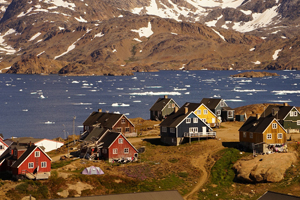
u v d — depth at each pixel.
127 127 179.12
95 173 125.62
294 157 133.25
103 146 145.50
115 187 118.88
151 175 128.12
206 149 152.75
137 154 147.25
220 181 125.44
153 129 195.75
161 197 83.38
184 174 130.00
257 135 145.62
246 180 123.69
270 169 123.69
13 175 123.81
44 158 125.19
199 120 166.62
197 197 115.00
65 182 117.12
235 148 150.38
